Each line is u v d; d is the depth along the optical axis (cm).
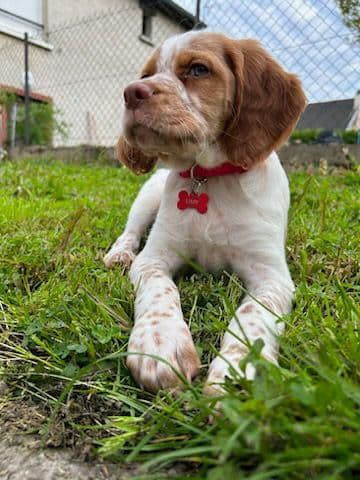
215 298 36
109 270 43
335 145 135
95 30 228
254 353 20
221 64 39
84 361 28
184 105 36
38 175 115
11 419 23
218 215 39
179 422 20
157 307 30
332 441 15
